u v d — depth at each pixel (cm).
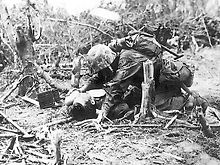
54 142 547
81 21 1316
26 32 911
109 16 1212
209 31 1537
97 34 1288
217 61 1302
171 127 697
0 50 1164
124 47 757
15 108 864
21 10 1194
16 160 582
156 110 739
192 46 1448
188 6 1595
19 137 663
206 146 622
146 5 1447
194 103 763
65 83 992
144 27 799
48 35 1311
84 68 1034
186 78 766
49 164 552
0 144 647
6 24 1157
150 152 600
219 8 1641
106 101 739
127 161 571
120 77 736
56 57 1248
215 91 993
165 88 789
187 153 600
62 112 804
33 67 918
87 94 748
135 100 762
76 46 1279
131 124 700
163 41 821
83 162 568
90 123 714
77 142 639
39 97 848
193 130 693
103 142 638
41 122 755
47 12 1323
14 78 1044
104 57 745
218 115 765
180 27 1480
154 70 760
